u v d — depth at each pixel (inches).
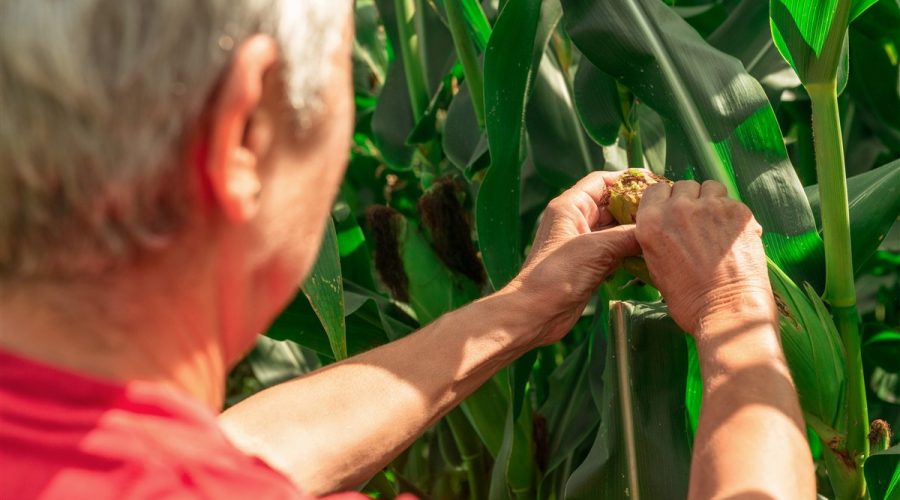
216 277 23.0
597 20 54.8
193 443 21.7
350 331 68.8
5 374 21.1
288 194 23.4
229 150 20.7
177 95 20.0
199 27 20.0
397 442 42.9
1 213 20.5
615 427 54.1
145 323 22.2
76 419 20.9
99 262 21.0
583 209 49.6
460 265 68.4
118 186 20.1
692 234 42.8
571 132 72.5
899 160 56.7
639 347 53.2
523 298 46.0
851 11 45.2
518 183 58.2
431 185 71.7
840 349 48.6
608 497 54.2
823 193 47.6
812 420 49.6
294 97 22.0
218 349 24.4
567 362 78.2
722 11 78.9
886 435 52.3
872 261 80.3
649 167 76.2
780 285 47.8
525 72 56.0
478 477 76.3
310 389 43.1
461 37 65.4
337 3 22.9
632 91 55.4
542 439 72.1
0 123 19.8
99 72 19.5
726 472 33.0
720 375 37.8
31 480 20.4
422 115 77.5
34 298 21.5
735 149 51.9
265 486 22.0
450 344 44.6
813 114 47.1
